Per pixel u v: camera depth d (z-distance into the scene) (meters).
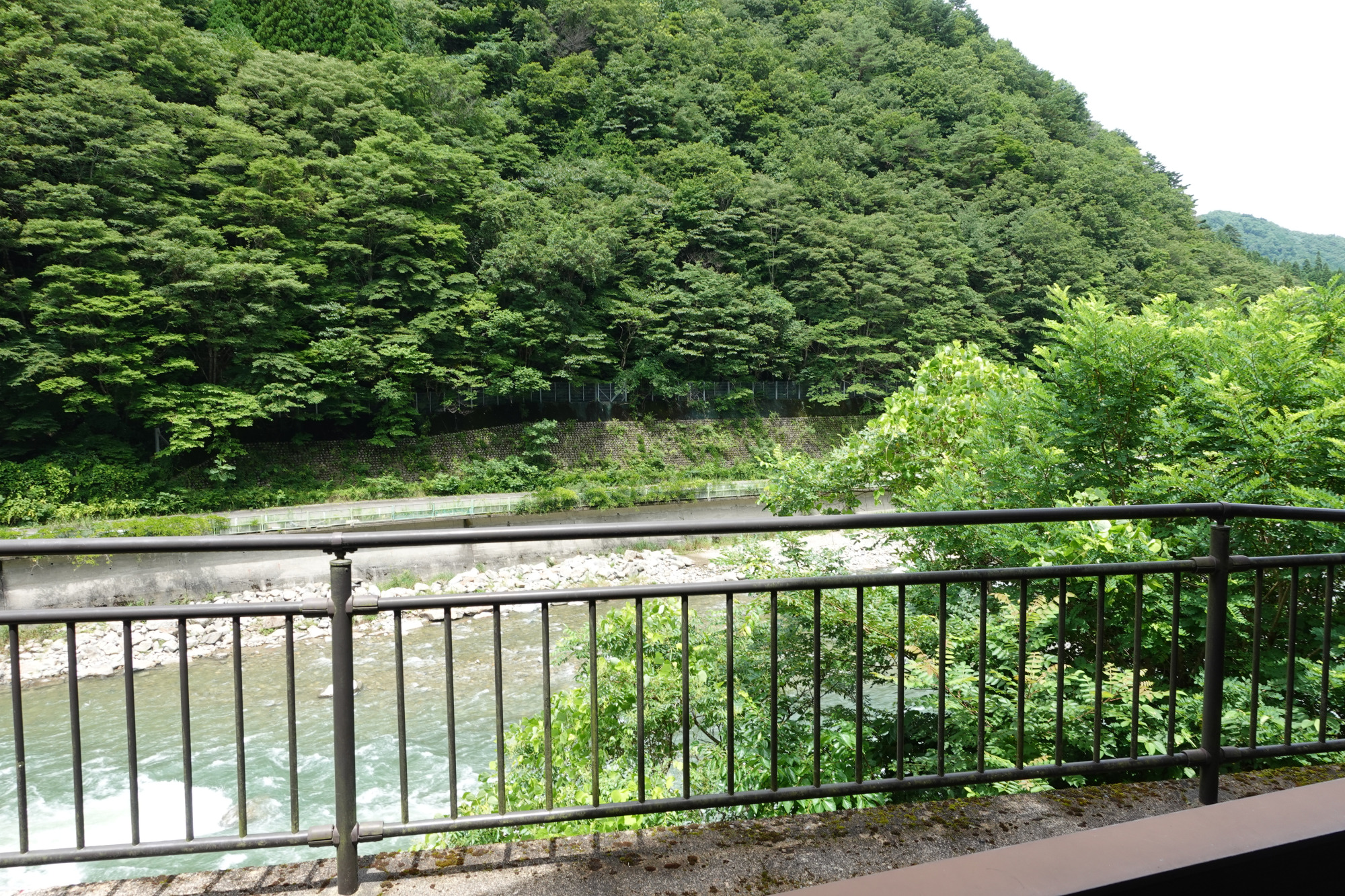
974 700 4.19
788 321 42.53
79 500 24.89
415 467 32.56
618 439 38.16
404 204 33.09
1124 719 4.15
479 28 56.97
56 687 12.65
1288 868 0.99
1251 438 4.98
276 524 23.16
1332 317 6.14
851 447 7.33
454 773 2.28
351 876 2.16
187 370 27.88
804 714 5.06
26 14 26.00
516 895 2.14
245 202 28.53
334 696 2.13
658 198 44.62
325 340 29.83
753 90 60.78
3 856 2.08
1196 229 76.25
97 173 26.05
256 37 41.78
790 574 5.59
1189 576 4.71
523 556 21.58
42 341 24.61
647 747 5.07
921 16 87.44
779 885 2.18
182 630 2.15
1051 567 2.54
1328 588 2.75
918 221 51.41
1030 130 70.94
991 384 7.26
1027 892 0.84
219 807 8.38
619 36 60.09
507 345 34.72
